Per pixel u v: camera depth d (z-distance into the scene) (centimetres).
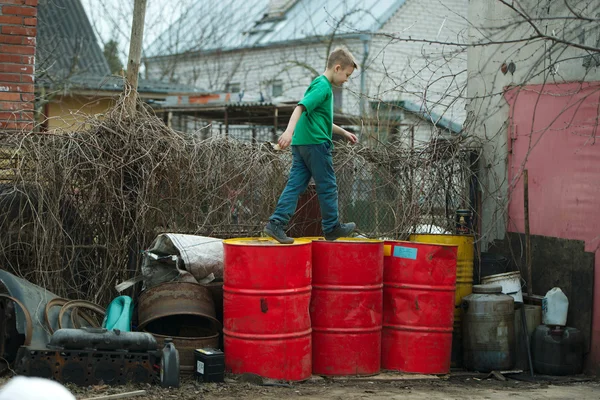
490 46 921
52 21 2116
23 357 600
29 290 667
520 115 873
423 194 875
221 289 738
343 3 2456
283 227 666
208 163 798
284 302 666
